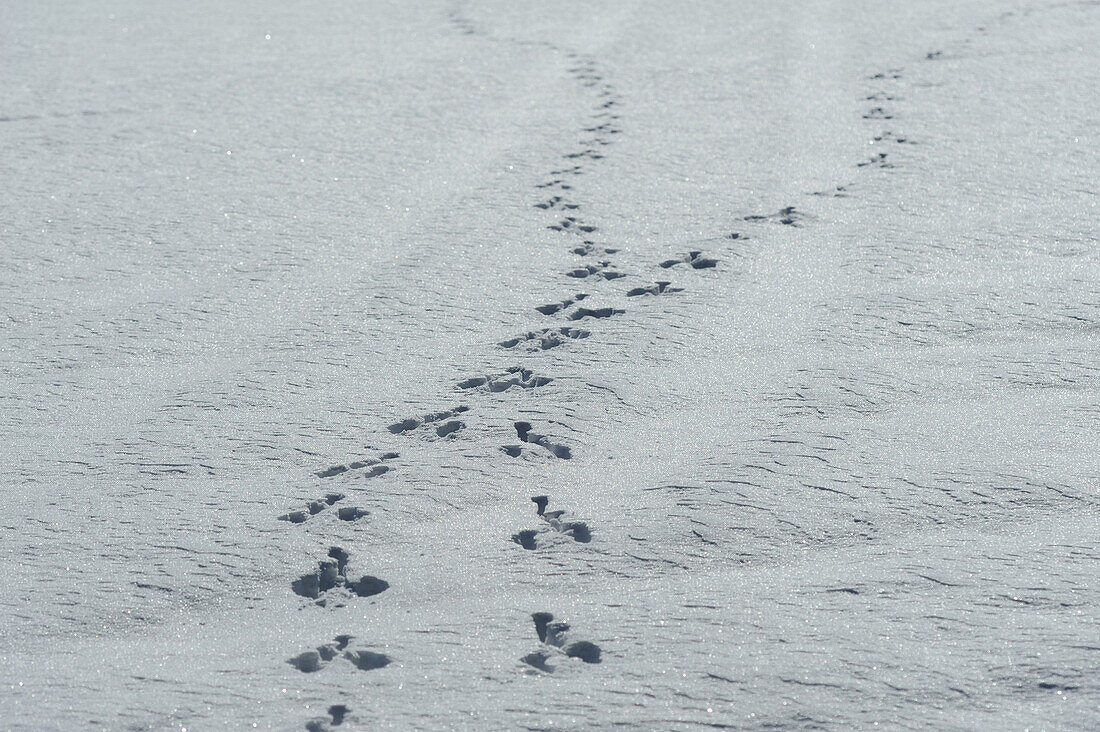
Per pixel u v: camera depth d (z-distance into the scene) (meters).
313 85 9.38
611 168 6.98
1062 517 2.95
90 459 3.55
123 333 4.64
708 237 5.67
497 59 10.16
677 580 2.77
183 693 2.39
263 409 3.88
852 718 2.25
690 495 3.15
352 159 7.32
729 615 2.61
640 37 10.87
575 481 3.29
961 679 2.35
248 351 4.43
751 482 3.20
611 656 2.48
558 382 4.00
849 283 4.91
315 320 4.73
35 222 6.16
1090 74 8.59
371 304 4.90
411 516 3.12
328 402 3.92
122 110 8.73
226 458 3.52
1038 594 2.62
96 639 2.62
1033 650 2.42
